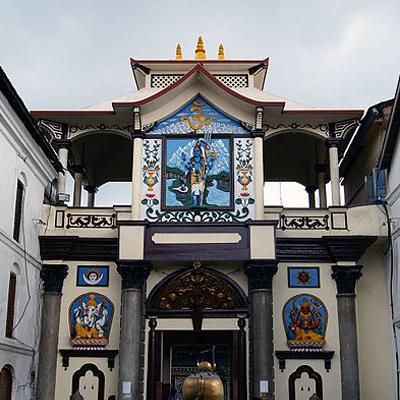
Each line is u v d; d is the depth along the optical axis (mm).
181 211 20172
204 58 25094
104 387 19531
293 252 20359
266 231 19516
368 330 20172
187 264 19906
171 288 20094
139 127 20781
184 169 20578
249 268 19328
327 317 20000
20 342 18062
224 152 20766
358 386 19141
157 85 23266
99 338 19859
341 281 19922
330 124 21828
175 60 23125
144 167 20594
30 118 17438
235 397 19031
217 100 21172
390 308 20094
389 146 19453
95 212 20750
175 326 19672
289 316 20000
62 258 20156
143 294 19641
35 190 19781
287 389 19406
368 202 20875
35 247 19641
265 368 18797
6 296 16672
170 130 21016
